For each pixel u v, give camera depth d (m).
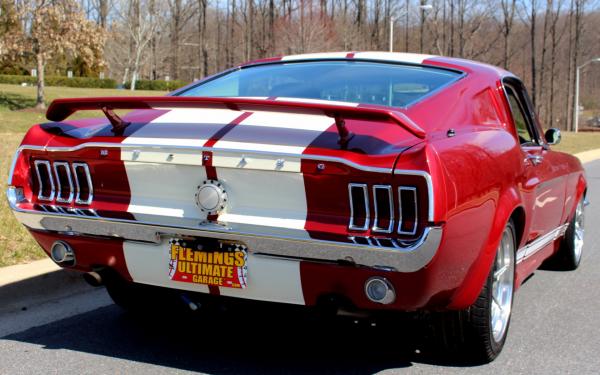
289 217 3.28
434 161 3.10
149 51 67.81
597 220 9.60
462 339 3.87
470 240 3.40
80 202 3.65
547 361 4.18
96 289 5.42
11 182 3.78
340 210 3.21
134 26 64.12
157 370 3.85
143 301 4.59
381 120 3.12
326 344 4.31
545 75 72.81
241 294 3.48
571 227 6.29
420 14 63.50
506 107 4.41
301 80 4.26
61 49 29.52
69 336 4.37
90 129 3.84
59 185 3.72
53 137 3.72
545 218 5.07
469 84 4.13
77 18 29.78
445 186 3.12
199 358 4.04
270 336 4.43
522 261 4.77
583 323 4.97
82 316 4.77
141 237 3.51
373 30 61.09
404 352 4.20
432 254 3.10
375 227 3.14
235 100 3.20
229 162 3.30
